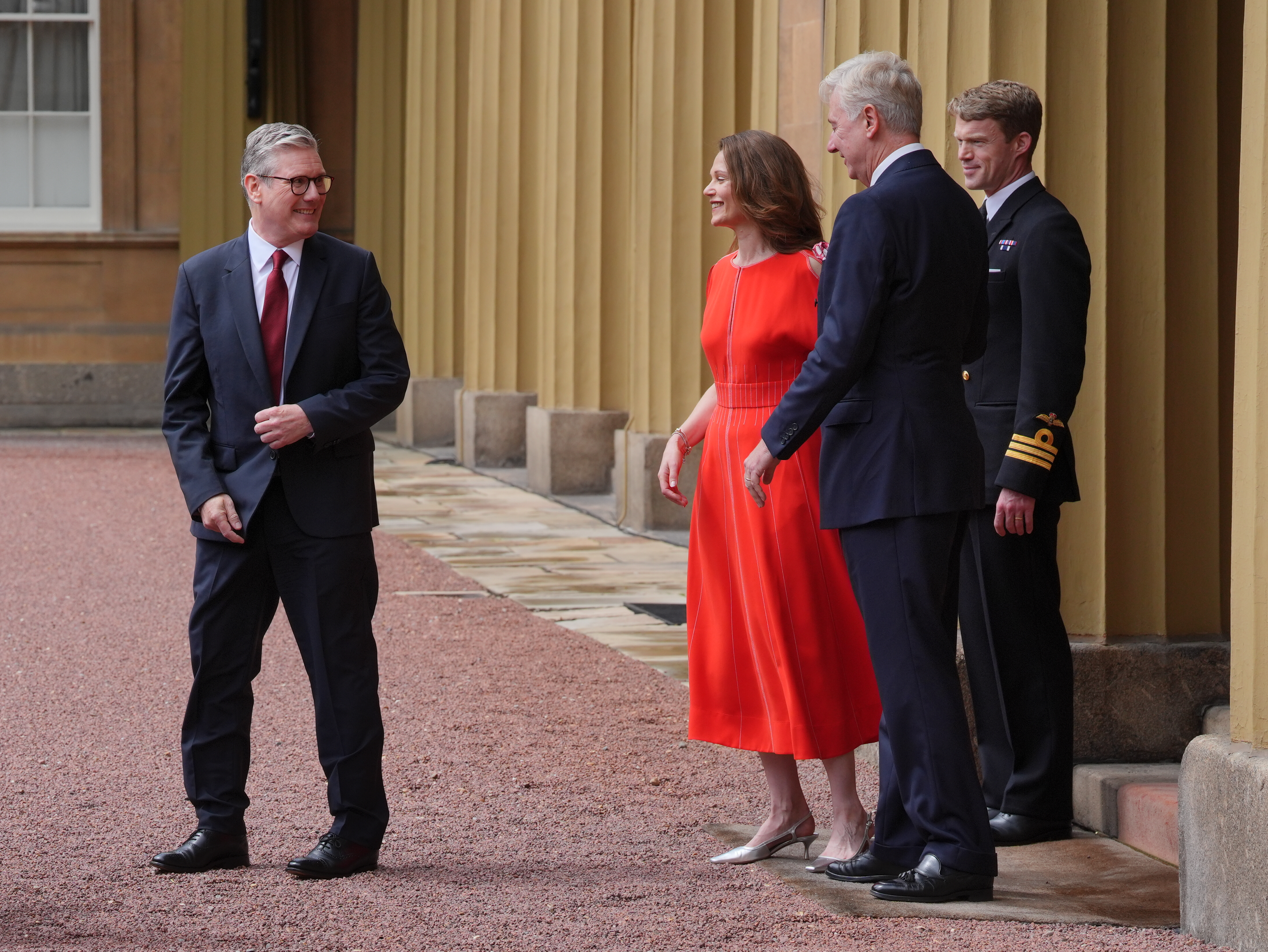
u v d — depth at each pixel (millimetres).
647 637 13242
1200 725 8883
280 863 7379
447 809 8359
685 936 6277
